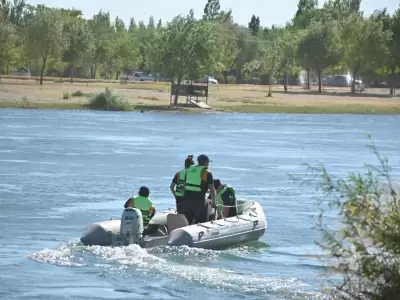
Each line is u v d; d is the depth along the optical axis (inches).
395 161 3634.4
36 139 4210.1
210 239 1505.9
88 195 2324.1
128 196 2335.1
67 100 7170.3
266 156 3737.7
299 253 1544.0
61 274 1298.0
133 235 1434.5
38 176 2736.2
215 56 7440.9
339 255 968.3
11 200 2185.0
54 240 1641.2
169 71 7332.7
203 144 4286.4
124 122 5772.6
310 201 2310.5
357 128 5999.0
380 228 939.3
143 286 1236.5
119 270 1325.0
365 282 960.9
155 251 1449.3
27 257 1411.2
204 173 1561.3
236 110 7504.9
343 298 976.3
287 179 2842.0
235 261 1454.2
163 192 2449.6
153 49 7401.6
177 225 1526.8
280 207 2188.7
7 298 1159.6
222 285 1251.2
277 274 1348.4
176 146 4109.3
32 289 1210.0
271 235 1755.7
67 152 3617.1
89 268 1334.9
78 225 1835.6
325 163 3467.0
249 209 1697.8
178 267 1358.3
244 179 2827.3
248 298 1178.0
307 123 6446.9
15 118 5708.7
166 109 7175.2
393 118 7347.4
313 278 1309.1
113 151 3732.8
